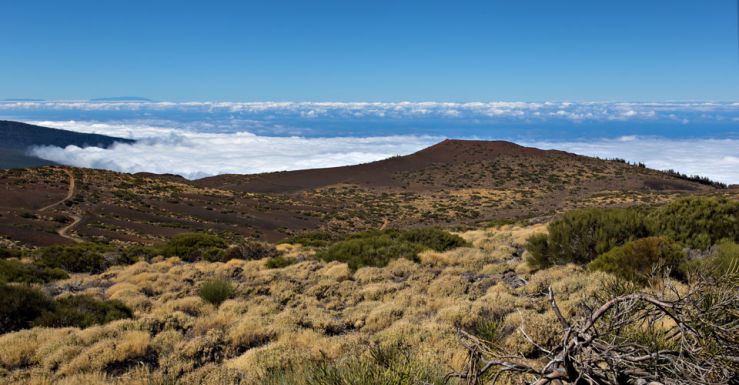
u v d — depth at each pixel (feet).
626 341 8.92
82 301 42.22
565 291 36.01
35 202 239.91
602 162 546.67
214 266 69.97
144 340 31.89
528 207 359.46
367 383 12.63
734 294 8.41
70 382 25.29
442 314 32.76
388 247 66.95
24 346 31.09
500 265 54.75
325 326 34.91
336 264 63.41
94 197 266.57
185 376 26.05
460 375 10.27
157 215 249.14
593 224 52.19
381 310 37.65
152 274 61.72
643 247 37.50
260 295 48.01
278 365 24.43
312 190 482.69
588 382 8.39
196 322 37.73
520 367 9.03
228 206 302.25
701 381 7.88
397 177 545.44
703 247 46.62
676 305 8.66
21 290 39.99
